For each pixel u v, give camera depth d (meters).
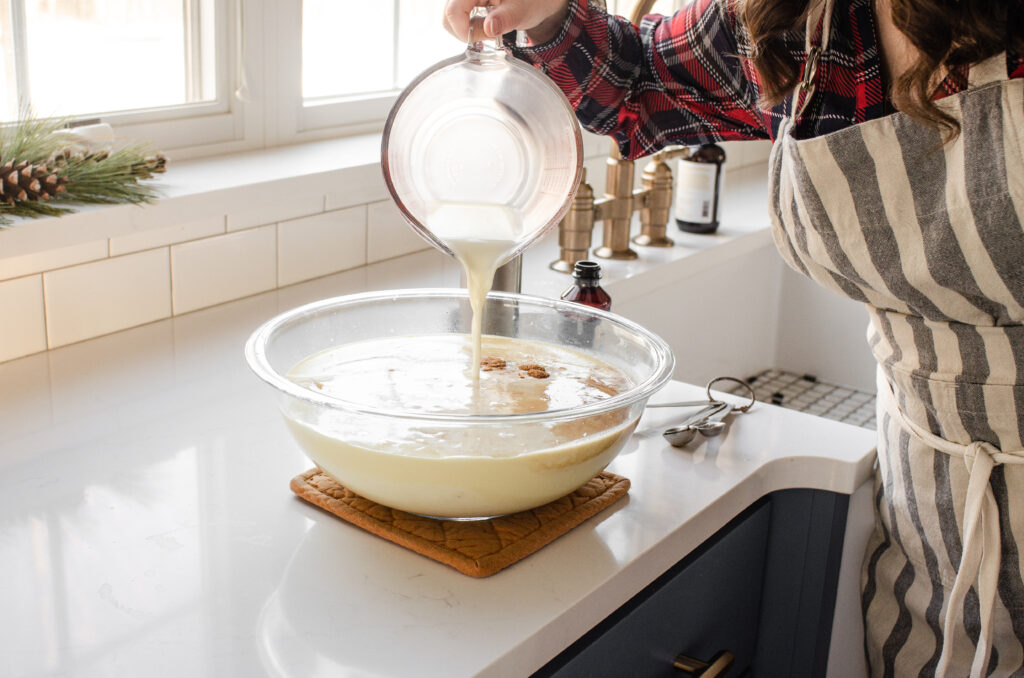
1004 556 0.96
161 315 1.42
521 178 0.86
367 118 1.85
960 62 0.84
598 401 0.92
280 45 1.64
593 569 0.83
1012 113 0.81
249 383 1.20
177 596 0.77
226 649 0.71
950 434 0.97
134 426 1.06
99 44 1.45
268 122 1.67
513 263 1.14
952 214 0.85
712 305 2.16
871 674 1.15
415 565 0.83
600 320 1.04
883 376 1.08
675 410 1.17
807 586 1.12
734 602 1.08
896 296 0.93
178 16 1.54
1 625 0.72
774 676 1.18
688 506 0.94
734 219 2.20
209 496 0.92
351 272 1.69
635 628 0.89
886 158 0.87
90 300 1.32
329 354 1.01
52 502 0.90
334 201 1.64
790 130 0.97
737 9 1.07
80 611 0.74
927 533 1.02
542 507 0.91
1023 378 0.90
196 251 1.44
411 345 1.05
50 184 1.18
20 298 1.24
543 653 0.76
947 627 0.97
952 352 0.93
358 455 0.82
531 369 0.99
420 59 1.94
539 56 1.19
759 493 1.05
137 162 1.32
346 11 1.78
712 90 1.20
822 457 1.06
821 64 0.97
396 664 0.70
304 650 0.71
